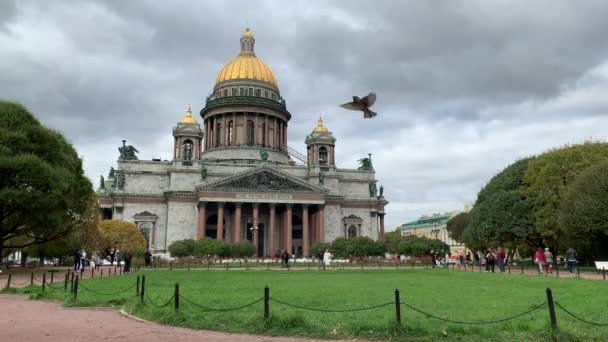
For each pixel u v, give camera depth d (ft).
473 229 272.10
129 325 72.08
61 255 276.62
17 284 142.72
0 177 183.73
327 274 191.01
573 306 84.53
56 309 90.63
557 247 264.11
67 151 222.89
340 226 404.16
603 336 59.77
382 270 223.92
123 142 390.42
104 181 424.05
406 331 62.85
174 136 398.01
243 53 484.74
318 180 408.05
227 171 396.57
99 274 193.47
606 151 237.66
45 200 182.70
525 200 249.75
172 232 368.07
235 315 74.38
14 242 247.09
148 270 221.66
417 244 334.24
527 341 57.98
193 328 69.21
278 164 429.38
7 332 65.62
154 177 390.21
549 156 247.70
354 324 66.33
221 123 447.42
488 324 67.87
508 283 137.59
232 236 373.81
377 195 438.40
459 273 193.36
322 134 427.74
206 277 169.17
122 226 315.99
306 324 67.21
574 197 205.16
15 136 188.65
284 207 375.66
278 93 480.64
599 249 246.68
